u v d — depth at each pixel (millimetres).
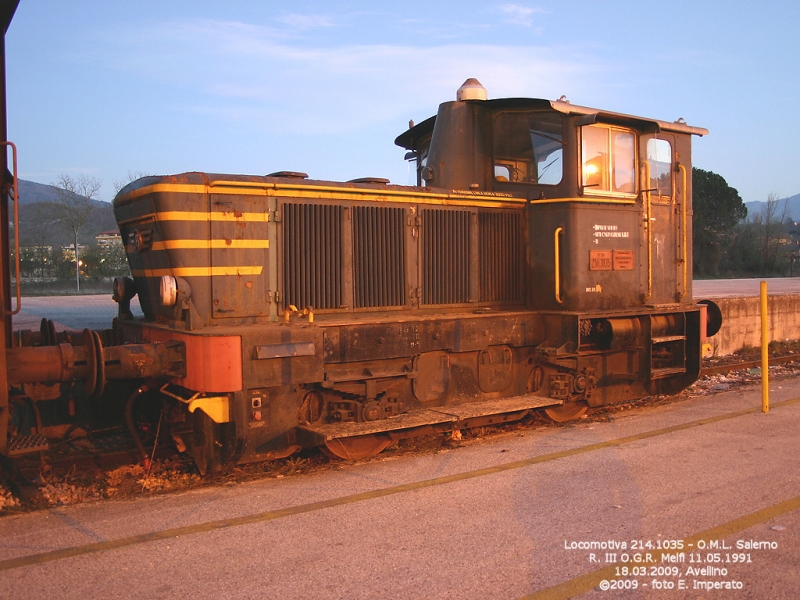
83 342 5117
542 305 7301
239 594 3309
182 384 5238
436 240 6797
